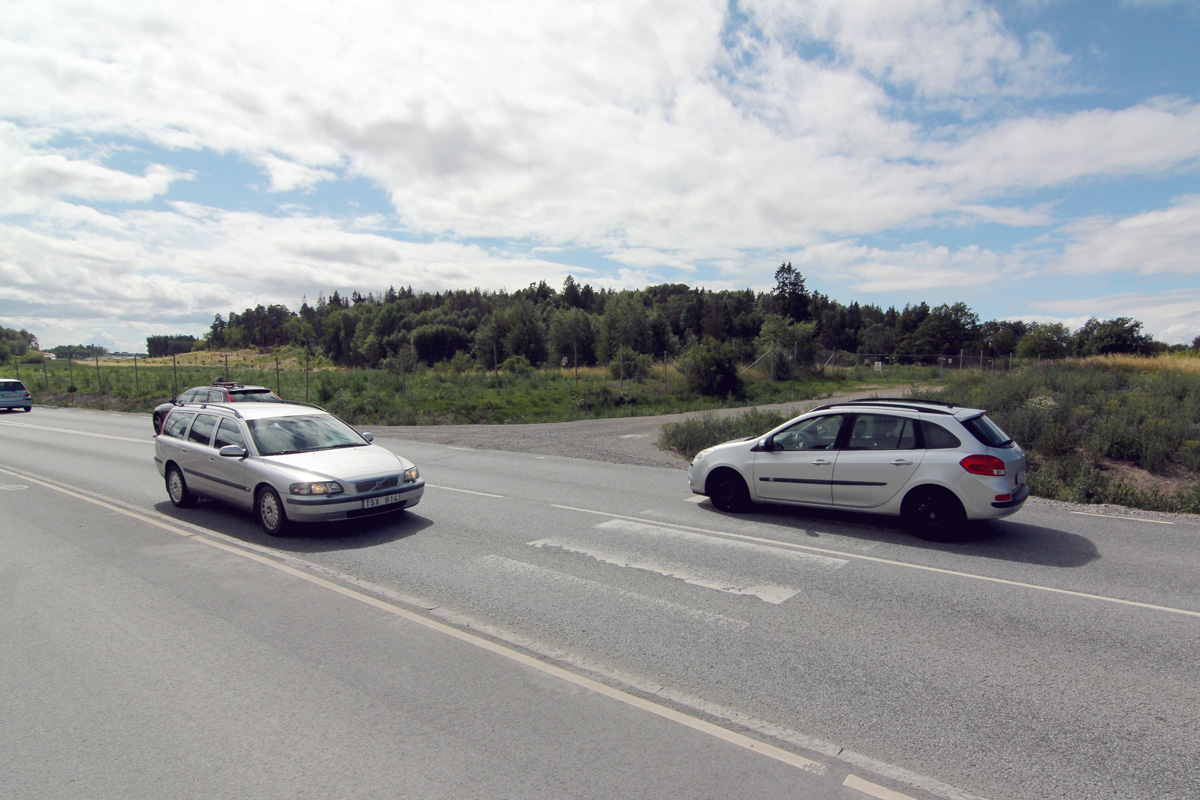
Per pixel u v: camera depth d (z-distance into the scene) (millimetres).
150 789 3066
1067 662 4461
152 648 4676
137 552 7188
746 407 30062
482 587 6055
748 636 4918
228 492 8523
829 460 8203
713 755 3361
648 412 29750
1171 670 4336
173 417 9898
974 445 7398
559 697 3977
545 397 30750
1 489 11016
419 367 45000
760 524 8469
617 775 3170
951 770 3240
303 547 7434
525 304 70000
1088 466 11695
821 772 3217
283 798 2992
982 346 85562
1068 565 6688
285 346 142250
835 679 4223
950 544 7477
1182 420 15148
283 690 4043
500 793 3023
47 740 3492
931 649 4676
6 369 59312
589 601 5680
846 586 6043
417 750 3389
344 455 8453
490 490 10938
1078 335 55469
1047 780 3154
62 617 5266
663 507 9555
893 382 41812
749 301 123812
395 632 4969
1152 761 3305
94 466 13516
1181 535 7902
